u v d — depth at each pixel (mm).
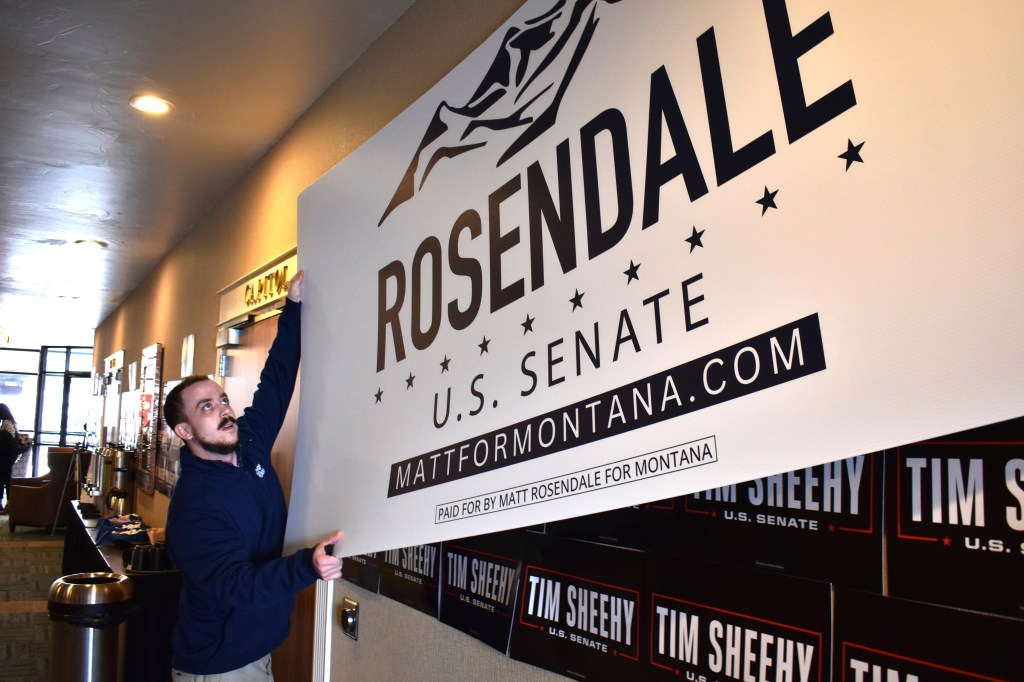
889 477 900
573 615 1361
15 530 8961
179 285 5203
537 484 1323
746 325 998
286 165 3199
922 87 827
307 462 2092
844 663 929
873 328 850
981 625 800
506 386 1441
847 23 912
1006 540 786
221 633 1873
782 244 964
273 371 2217
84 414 13992
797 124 962
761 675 1027
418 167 1838
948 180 794
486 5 1791
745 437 979
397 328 1829
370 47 2475
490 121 1602
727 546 1092
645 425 1132
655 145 1184
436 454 1608
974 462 820
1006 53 754
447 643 1738
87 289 7508
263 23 2355
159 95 2898
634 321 1179
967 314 768
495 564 1588
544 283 1387
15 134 3324
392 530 1692
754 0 1034
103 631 2783
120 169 3785
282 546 2094
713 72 1092
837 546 948
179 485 1877
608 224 1258
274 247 3250
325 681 2361
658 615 1192
